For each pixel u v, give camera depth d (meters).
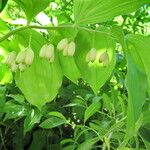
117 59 0.50
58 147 0.48
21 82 0.33
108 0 0.25
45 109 0.44
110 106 0.40
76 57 0.30
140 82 0.22
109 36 0.28
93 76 0.30
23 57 0.28
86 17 0.27
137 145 0.35
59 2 0.72
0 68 0.37
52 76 0.32
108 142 0.35
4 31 0.32
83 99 0.44
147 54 0.26
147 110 0.35
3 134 0.51
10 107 0.43
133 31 0.70
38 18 0.38
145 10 0.71
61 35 0.30
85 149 0.36
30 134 0.49
